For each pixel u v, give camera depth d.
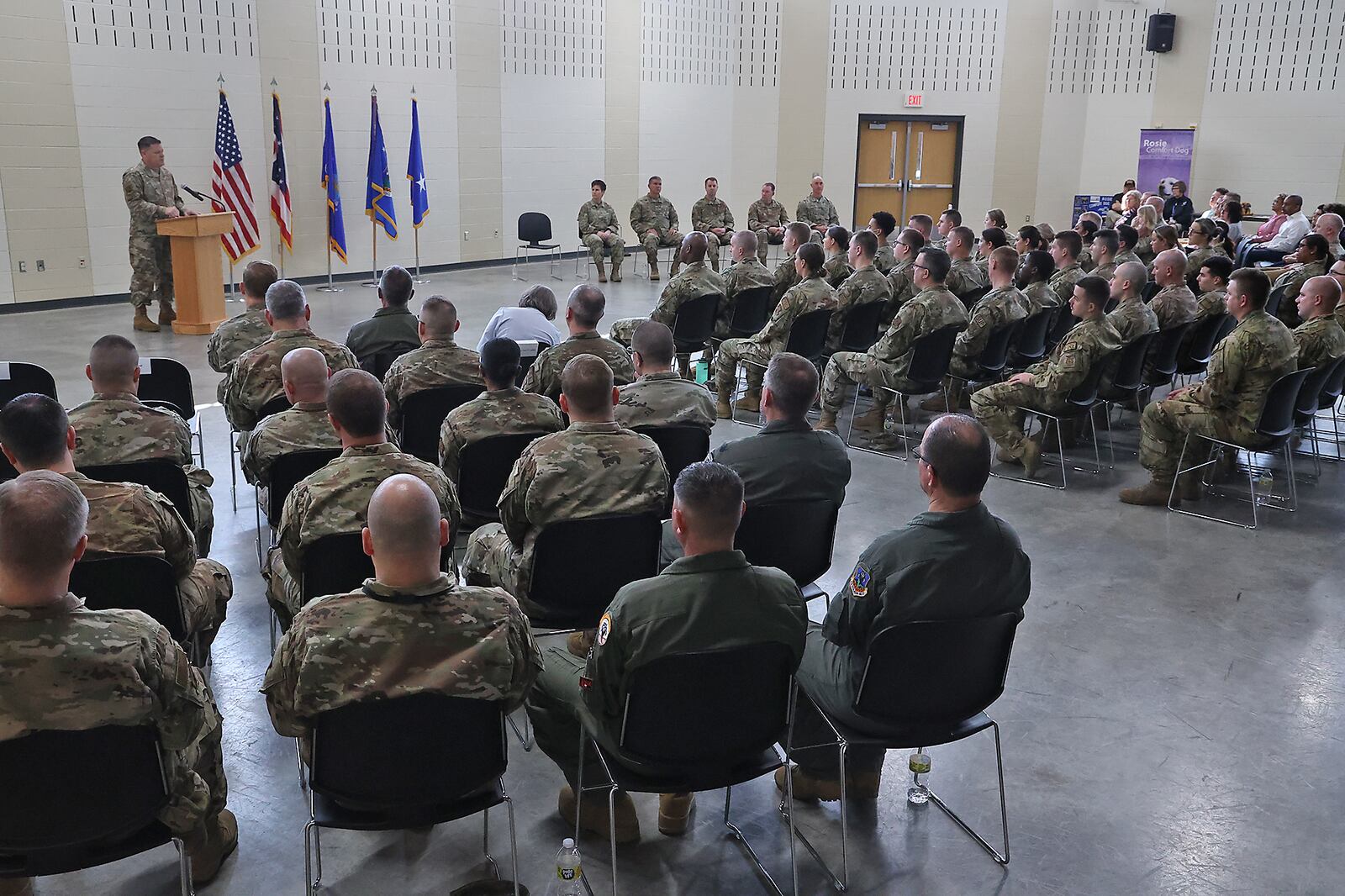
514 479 2.85
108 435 3.30
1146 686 3.32
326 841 2.51
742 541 2.95
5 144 9.08
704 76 14.76
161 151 8.62
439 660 1.94
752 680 2.14
